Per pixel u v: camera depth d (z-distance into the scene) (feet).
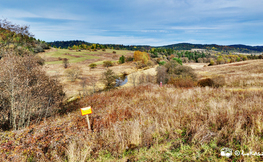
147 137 11.46
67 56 310.45
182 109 17.19
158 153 9.34
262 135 9.46
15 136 13.85
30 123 25.41
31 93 24.68
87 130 13.88
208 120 12.66
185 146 9.65
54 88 33.27
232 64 161.79
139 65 210.18
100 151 10.85
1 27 47.96
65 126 14.92
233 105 16.14
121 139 11.51
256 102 16.39
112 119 16.48
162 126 12.76
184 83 53.31
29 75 25.43
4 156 10.48
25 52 35.17
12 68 22.34
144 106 20.79
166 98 25.03
